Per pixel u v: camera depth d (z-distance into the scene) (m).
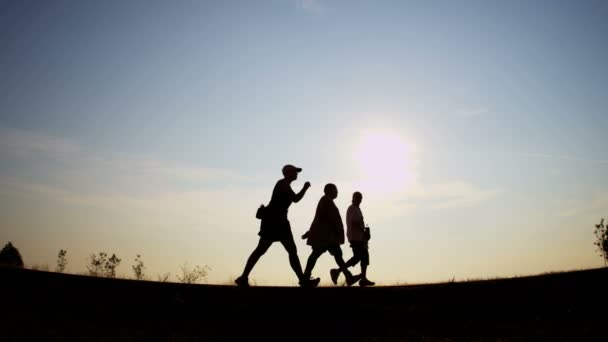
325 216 11.00
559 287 10.20
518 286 10.32
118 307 8.91
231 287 9.88
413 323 8.76
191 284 10.05
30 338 7.07
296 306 9.16
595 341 7.49
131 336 7.57
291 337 7.97
